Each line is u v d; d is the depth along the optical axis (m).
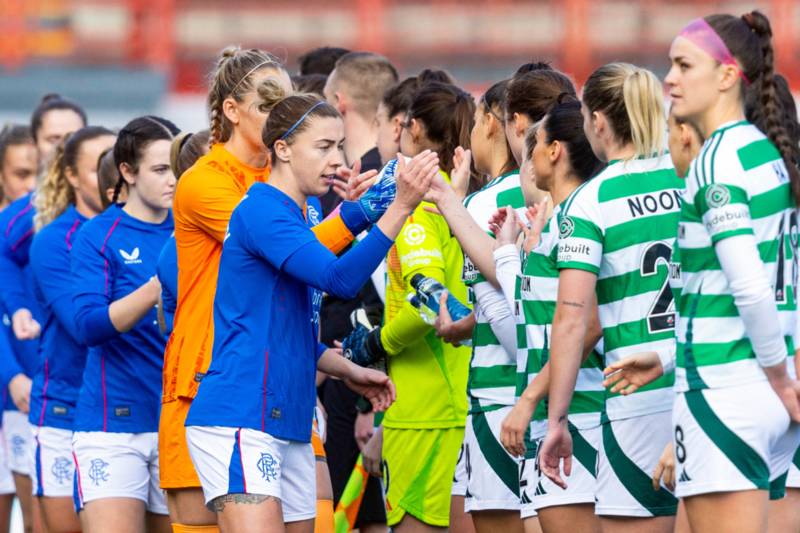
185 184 16.50
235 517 14.80
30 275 26.72
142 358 19.61
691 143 14.18
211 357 15.80
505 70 73.12
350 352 19.69
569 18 70.12
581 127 16.05
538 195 17.05
